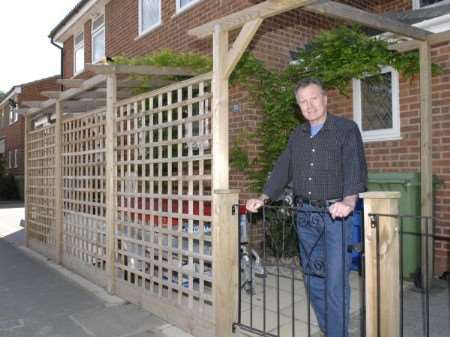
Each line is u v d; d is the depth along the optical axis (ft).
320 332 12.23
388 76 19.39
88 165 19.39
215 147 12.06
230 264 12.01
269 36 21.74
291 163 11.30
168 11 27.91
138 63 18.88
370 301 8.82
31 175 27.58
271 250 19.39
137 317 14.48
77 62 45.16
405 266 16.42
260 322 13.01
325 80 19.30
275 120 20.34
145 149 15.34
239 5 22.20
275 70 21.89
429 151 16.08
